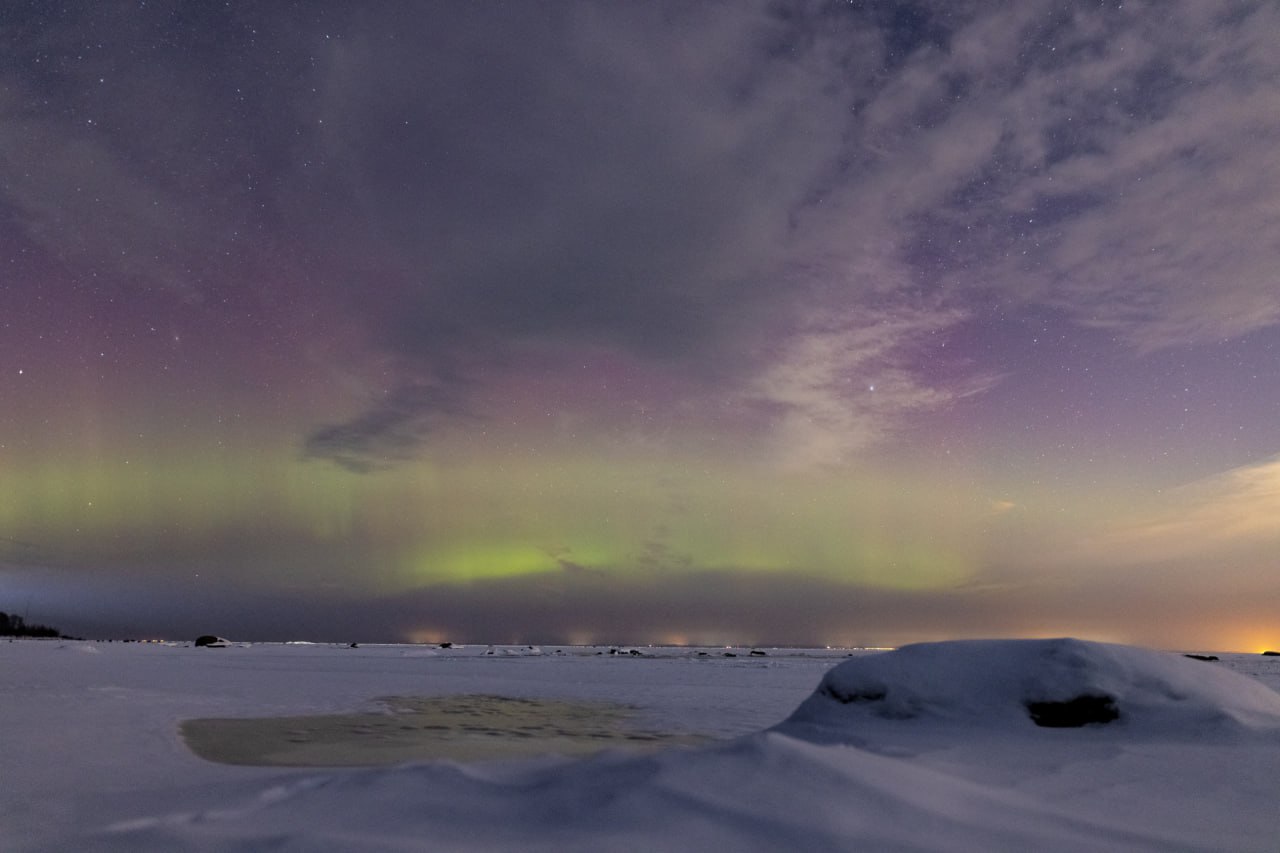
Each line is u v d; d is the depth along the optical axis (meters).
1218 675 8.22
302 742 9.27
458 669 27.56
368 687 18.20
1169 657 8.45
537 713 13.44
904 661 8.83
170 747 8.29
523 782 4.92
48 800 5.25
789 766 4.56
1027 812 4.36
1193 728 7.07
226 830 4.05
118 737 8.80
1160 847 3.82
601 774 4.81
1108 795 4.87
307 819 4.20
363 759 7.99
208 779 6.31
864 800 4.16
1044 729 7.47
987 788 4.88
